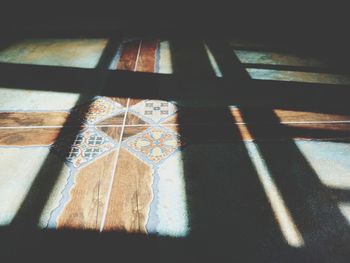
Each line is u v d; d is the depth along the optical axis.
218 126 0.75
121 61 1.17
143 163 0.61
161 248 0.44
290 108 0.85
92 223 0.48
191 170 0.60
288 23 1.79
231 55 1.27
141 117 0.78
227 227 0.48
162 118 0.78
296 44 1.44
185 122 0.76
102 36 1.49
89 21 1.77
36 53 1.22
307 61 1.23
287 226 0.49
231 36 1.55
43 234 0.46
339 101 0.90
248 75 1.07
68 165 0.60
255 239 0.46
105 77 1.02
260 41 1.48
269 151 0.66
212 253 0.44
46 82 0.97
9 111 0.79
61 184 0.55
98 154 0.63
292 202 0.53
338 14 1.77
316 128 0.76
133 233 0.46
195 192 0.55
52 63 1.12
